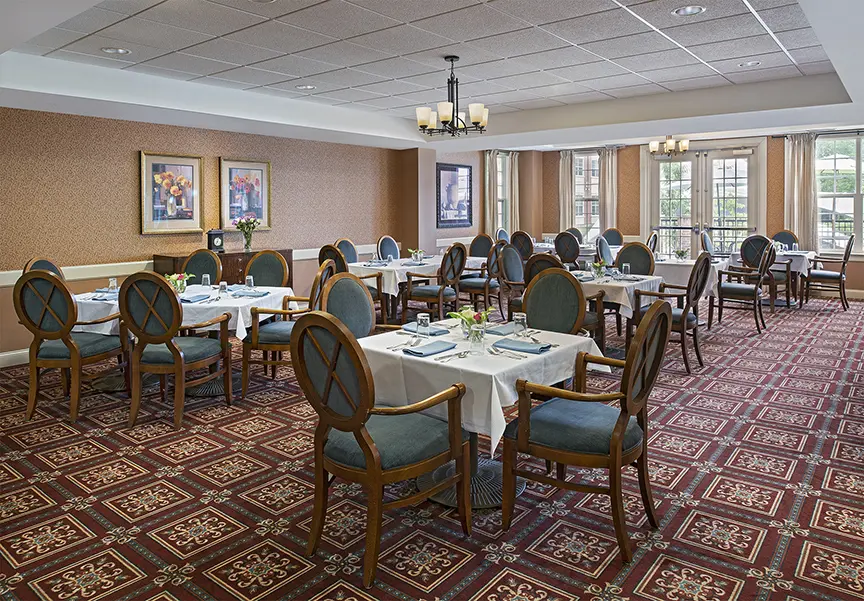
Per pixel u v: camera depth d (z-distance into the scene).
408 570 2.59
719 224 11.59
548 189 13.28
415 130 9.38
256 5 4.23
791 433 4.13
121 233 7.05
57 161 6.49
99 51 5.27
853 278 10.42
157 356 4.29
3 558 2.70
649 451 3.85
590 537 2.84
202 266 6.35
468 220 12.16
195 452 3.89
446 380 2.91
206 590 2.46
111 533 2.91
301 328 2.50
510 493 2.88
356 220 9.82
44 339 4.45
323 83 6.68
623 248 7.27
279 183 8.72
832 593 2.40
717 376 5.56
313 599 2.39
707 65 6.02
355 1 4.18
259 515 3.07
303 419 4.50
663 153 11.87
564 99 7.71
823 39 4.16
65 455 3.84
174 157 7.47
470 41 5.15
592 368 3.47
